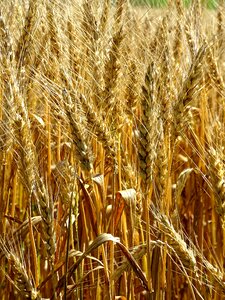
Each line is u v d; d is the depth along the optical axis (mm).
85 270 829
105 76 757
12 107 695
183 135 751
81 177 836
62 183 759
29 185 683
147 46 845
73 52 829
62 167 753
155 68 684
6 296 795
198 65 721
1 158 779
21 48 819
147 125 671
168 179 734
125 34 767
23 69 792
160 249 739
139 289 817
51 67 838
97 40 798
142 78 778
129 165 753
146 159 675
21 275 667
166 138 739
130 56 839
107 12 829
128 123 833
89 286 786
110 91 756
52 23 844
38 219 767
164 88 746
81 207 798
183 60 813
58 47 845
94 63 783
